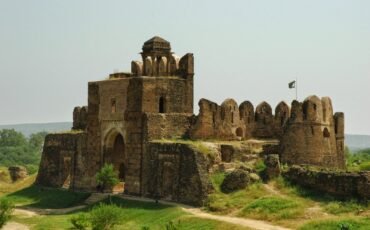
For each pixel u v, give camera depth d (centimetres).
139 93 4900
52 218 4397
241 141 4981
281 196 3862
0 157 14650
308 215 3444
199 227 3531
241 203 3875
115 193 5066
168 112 5009
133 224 3912
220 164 4438
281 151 4631
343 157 5012
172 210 4003
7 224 4278
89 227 3834
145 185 4750
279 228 3309
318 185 3825
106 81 5319
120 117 5119
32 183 6512
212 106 4988
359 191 3538
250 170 4312
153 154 4694
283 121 5231
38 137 18362
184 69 5206
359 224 3141
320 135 4638
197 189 4181
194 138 4897
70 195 5309
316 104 4638
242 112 5184
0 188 6569
